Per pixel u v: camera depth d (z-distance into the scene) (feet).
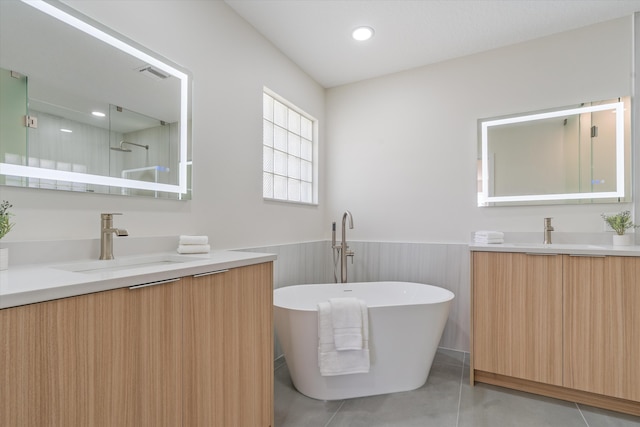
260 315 4.81
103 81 4.64
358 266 9.95
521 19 7.24
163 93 5.48
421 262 9.11
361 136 10.21
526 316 6.30
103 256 4.34
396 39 8.04
